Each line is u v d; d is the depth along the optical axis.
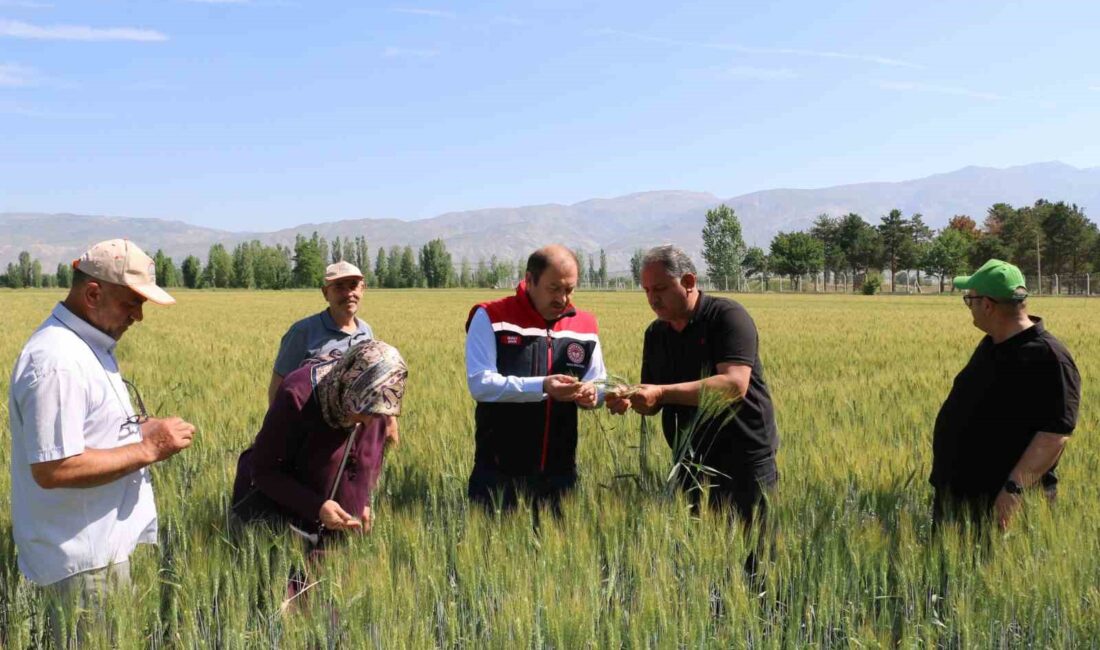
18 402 3.01
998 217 120.25
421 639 2.82
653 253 4.22
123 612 2.84
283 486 3.44
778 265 118.31
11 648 3.12
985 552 3.71
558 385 4.00
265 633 3.10
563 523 3.74
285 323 29.77
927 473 5.30
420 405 7.84
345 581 3.10
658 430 6.38
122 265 3.10
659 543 3.59
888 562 3.61
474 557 3.38
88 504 3.12
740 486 4.26
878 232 118.94
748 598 3.21
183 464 5.01
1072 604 3.12
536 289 4.26
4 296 73.25
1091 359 13.81
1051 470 4.10
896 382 10.41
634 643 2.83
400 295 88.88
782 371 12.33
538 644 2.90
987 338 4.17
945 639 3.30
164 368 12.40
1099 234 101.25
